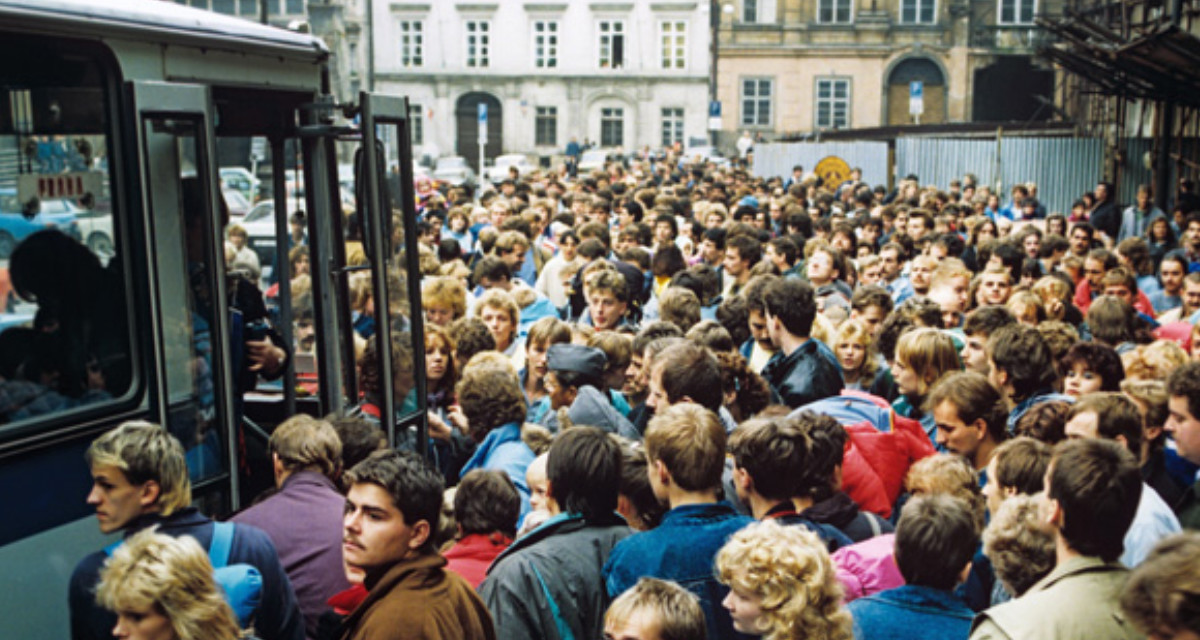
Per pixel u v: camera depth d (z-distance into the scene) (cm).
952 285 917
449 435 755
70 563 490
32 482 477
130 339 521
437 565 409
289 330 686
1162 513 498
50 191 490
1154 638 288
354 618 398
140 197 521
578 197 1741
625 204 1537
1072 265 1166
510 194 2072
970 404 573
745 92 6562
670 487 466
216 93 593
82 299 502
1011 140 3262
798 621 370
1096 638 366
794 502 519
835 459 512
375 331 668
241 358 626
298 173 665
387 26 6650
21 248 477
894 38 6359
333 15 6056
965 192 2686
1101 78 2414
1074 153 3238
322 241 664
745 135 5894
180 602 351
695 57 6562
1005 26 6247
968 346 752
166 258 535
